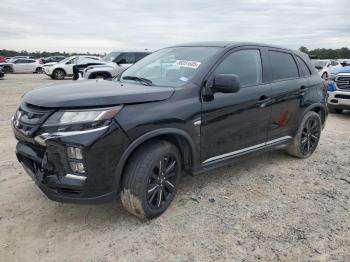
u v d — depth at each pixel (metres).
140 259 2.93
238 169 5.00
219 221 3.53
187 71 3.91
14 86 17.03
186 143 3.68
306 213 3.74
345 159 5.59
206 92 3.76
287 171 4.98
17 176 4.51
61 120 2.96
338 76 9.23
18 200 3.86
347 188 4.43
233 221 3.54
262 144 4.65
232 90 3.62
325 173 4.93
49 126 2.98
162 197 3.56
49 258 2.92
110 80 4.34
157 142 3.43
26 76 27.72
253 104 4.29
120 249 3.05
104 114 2.99
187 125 3.55
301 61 5.39
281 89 4.74
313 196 4.17
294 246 3.13
